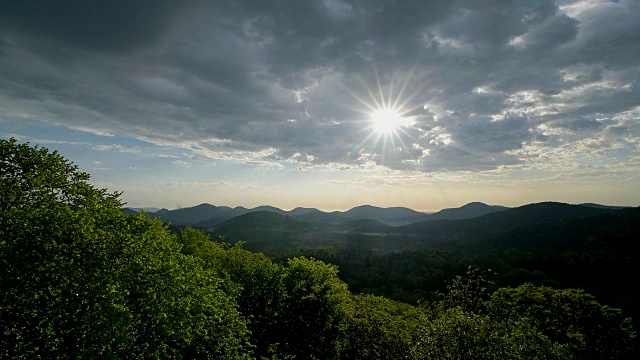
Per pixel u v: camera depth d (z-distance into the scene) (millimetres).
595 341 39531
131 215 31812
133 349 17766
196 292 22641
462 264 139125
